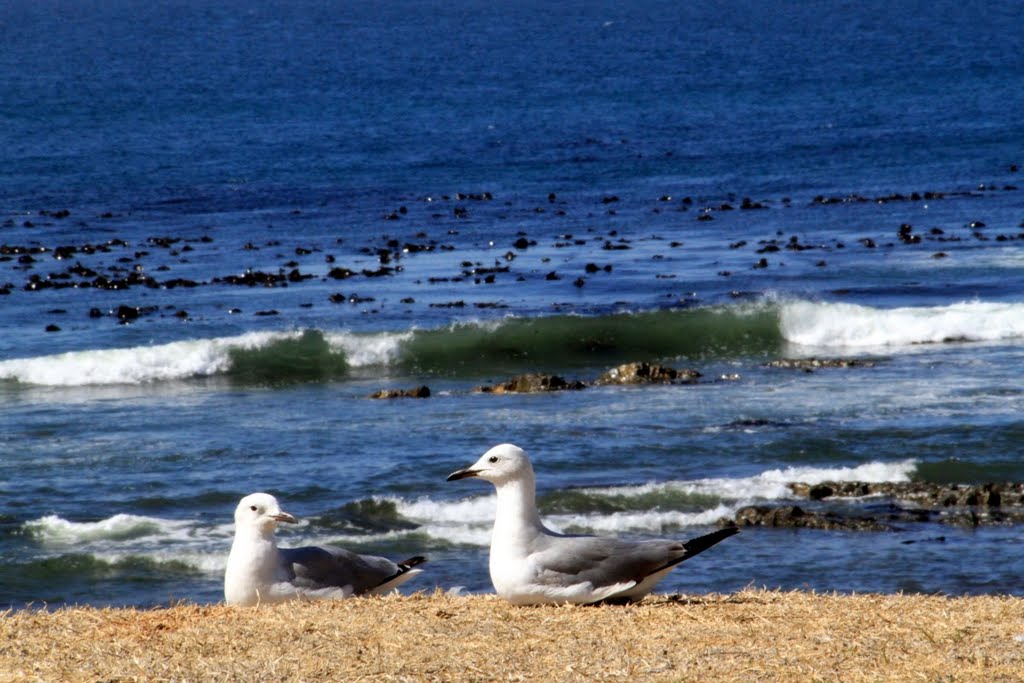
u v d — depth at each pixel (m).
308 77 107.50
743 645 8.73
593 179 55.97
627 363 28.08
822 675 8.00
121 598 14.59
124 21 191.88
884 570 14.92
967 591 14.27
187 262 37.44
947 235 40.31
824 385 24.59
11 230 43.50
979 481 18.39
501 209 48.22
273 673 8.30
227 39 155.25
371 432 21.66
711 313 29.75
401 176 57.56
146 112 83.38
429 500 17.61
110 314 30.97
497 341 28.70
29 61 124.06
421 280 34.97
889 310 29.80
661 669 8.18
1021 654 8.41
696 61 116.06
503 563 10.06
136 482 18.83
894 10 177.75
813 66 108.19
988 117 72.50
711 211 46.69
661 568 10.12
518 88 96.94
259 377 27.08
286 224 44.91
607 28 163.00
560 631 9.16
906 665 8.19
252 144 68.38
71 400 24.84
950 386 24.08
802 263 36.53
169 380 26.80
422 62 120.69
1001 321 29.22
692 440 20.61
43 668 8.59
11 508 17.59
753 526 16.62
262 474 19.14
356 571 11.09
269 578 10.62
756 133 69.75
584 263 37.09
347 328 29.50
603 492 17.72
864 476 18.47
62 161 61.97
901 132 67.88
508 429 21.62
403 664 8.40
